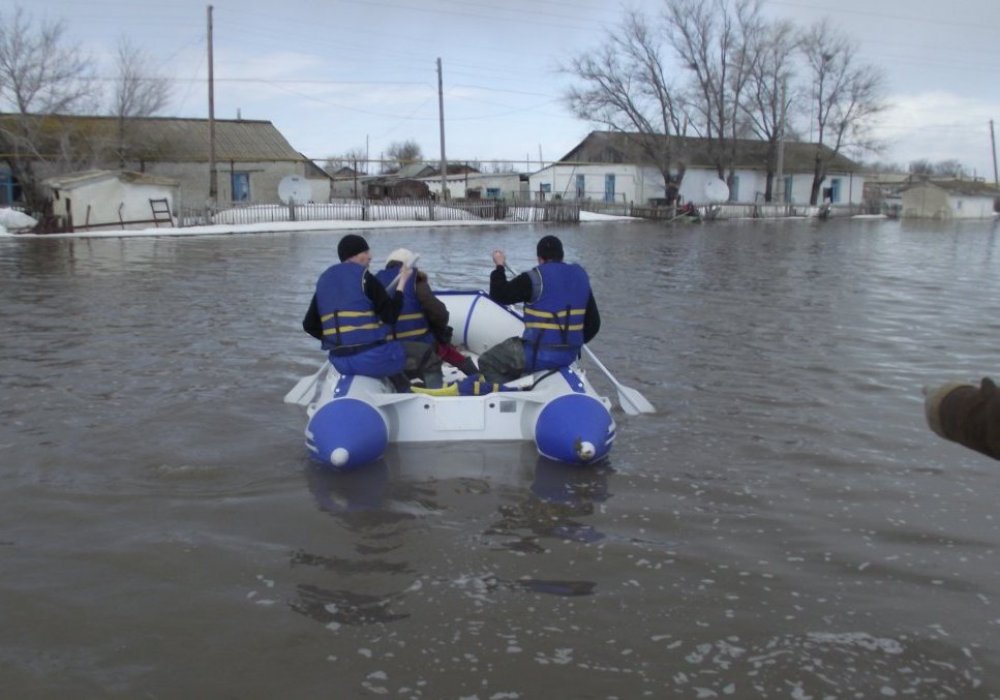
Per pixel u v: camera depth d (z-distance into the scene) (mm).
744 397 7621
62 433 6375
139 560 4328
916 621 3783
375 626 3711
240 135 47938
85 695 3213
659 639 3621
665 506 5098
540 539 4621
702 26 54875
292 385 7906
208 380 8062
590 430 5668
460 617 3789
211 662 3432
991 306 13562
